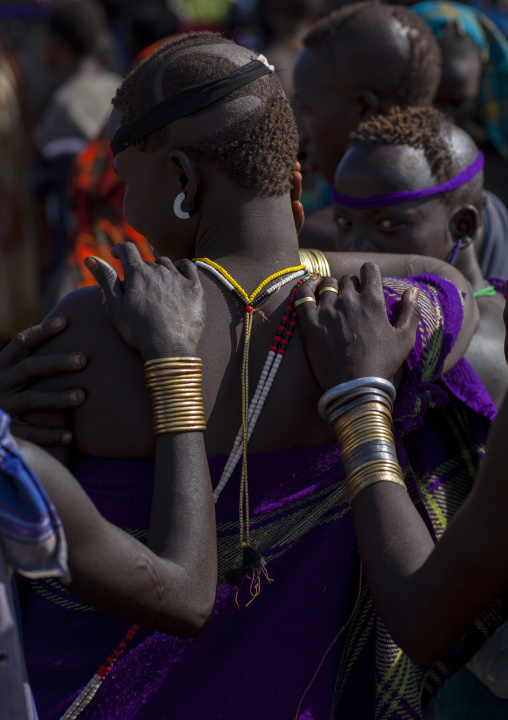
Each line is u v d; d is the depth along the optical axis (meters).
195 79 1.82
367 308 1.83
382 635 1.93
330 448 1.86
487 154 4.67
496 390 2.40
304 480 1.84
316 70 3.51
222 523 1.81
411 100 3.49
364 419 1.75
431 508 2.19
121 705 1.80
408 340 1.85
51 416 1.80
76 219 4.38
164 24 7.68
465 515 1.57
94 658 1.81
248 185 1.84
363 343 1.79
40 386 1.81
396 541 1.68
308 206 4.51
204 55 1.84
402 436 2.12
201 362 1.77
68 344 1.82
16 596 1.61
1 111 6.19
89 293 1.87
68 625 1.83
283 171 1.88
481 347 2.41
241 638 1.82
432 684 2.19
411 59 3.43
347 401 1.76
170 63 1.84
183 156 1.82
